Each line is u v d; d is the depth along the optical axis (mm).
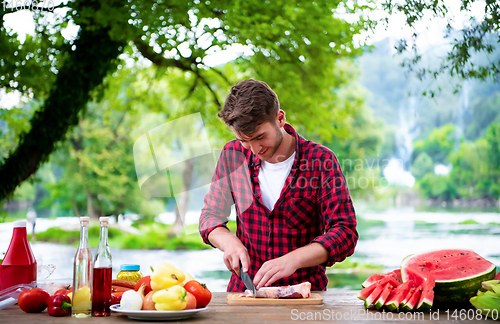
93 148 18312
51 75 5543
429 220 21750
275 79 6434
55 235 18453
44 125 5480
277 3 5676
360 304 1565
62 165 18516
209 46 5965
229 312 1427
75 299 1346
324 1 5668
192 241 17969
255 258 1965
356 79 21359
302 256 1639
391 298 1446
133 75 8172
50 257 13367
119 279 1685
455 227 18578
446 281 1438
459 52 4844
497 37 4699
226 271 11164
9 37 5305
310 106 6805
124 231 19578
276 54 6133
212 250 17172
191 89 7438
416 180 28250
